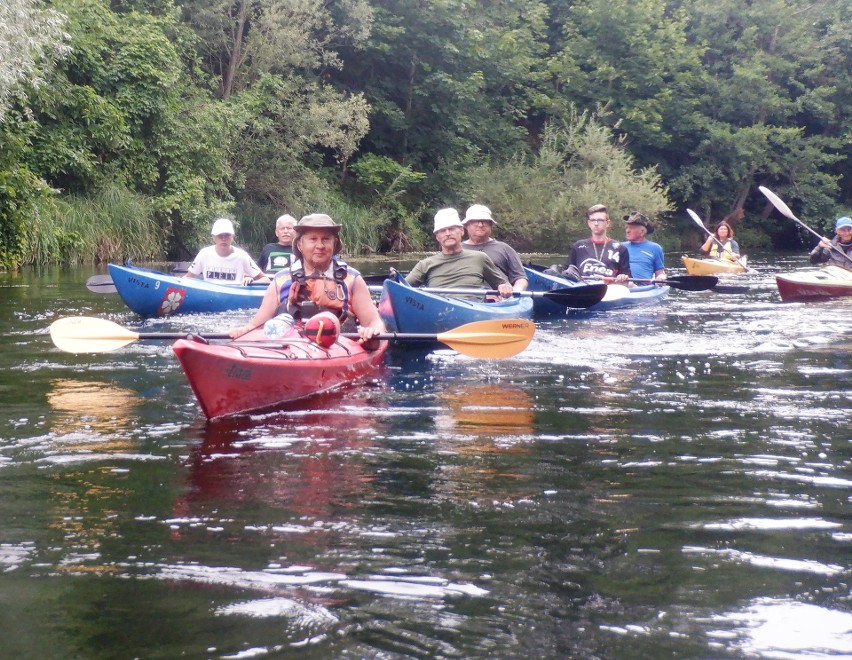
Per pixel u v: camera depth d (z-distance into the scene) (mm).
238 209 21984
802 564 2238
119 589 2059
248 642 1801
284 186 22938
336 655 1744
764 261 21953
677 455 3312
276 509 2654
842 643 1818
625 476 3035
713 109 34094
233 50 23141
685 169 33344
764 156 33219
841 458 3266
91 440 3516
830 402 4270
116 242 17828
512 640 1818
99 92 18734
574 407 4191
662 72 32375
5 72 12914
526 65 30672
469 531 2475
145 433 3648
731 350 6035
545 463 3199
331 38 24375
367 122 23375
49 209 16406
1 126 14484
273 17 22250
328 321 4746
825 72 34906
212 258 9555
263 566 2203
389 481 2959
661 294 10297
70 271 14328
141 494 2803
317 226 4871
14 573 2156
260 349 4395
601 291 7934
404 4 25953
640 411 4098
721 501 2758
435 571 2180
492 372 5203
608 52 32531
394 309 6492
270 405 4234
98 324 4652
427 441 3521
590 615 1937
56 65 17562
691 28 34844
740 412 4059
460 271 7680
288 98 23000
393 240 25656
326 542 2375
